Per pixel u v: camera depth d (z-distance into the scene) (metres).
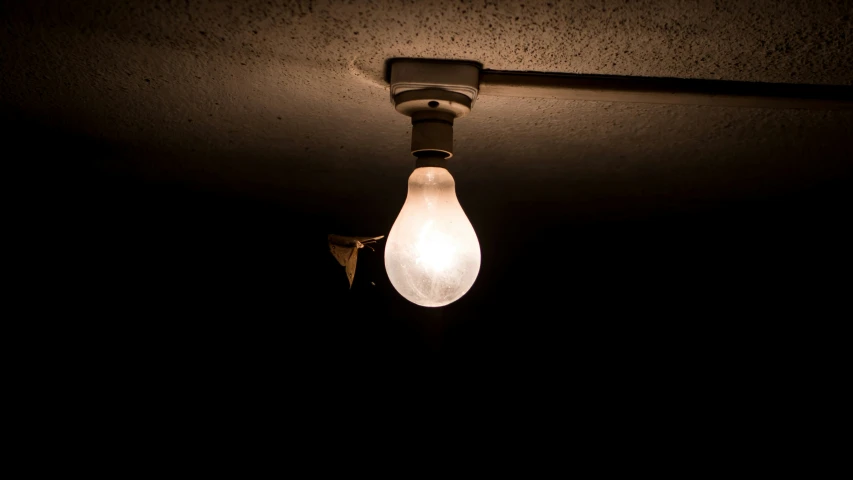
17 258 1.27
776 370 1.43
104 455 1.34
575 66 0.67
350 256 0.89
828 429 1.36
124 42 0.65
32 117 0.78
